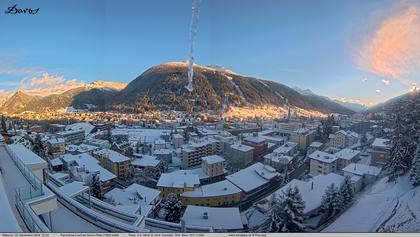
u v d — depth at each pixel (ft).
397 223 15.69
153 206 22.80
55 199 13.92
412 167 18.52
